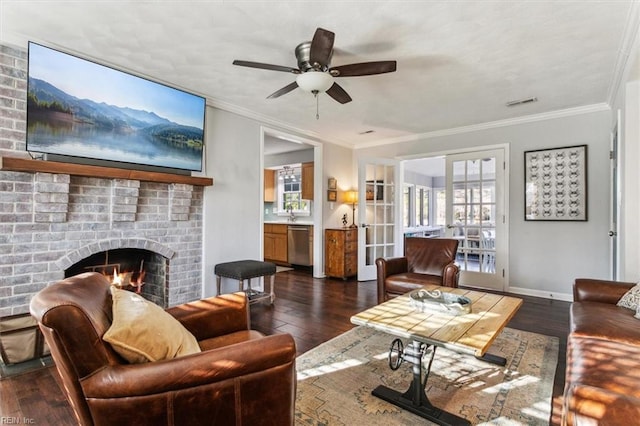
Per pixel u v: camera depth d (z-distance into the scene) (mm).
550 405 1756
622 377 1251
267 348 1187
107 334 1094
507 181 4375
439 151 4980
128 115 2760
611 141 3639
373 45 2418
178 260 3287
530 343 2592
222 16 2082
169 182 3061
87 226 2619
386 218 5414
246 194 3990
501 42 2375
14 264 2260
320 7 1979
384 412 1706
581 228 3889
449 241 3660
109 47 2488
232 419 1144
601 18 2070
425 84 3156
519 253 4293
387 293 3379
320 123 4547
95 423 1042
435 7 1973
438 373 2107
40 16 2082
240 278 3316
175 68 2844
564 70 2838
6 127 2277
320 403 1783
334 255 5223
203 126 3338
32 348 2264
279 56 2629
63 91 2395
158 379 1057
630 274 2725
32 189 2324
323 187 5352
